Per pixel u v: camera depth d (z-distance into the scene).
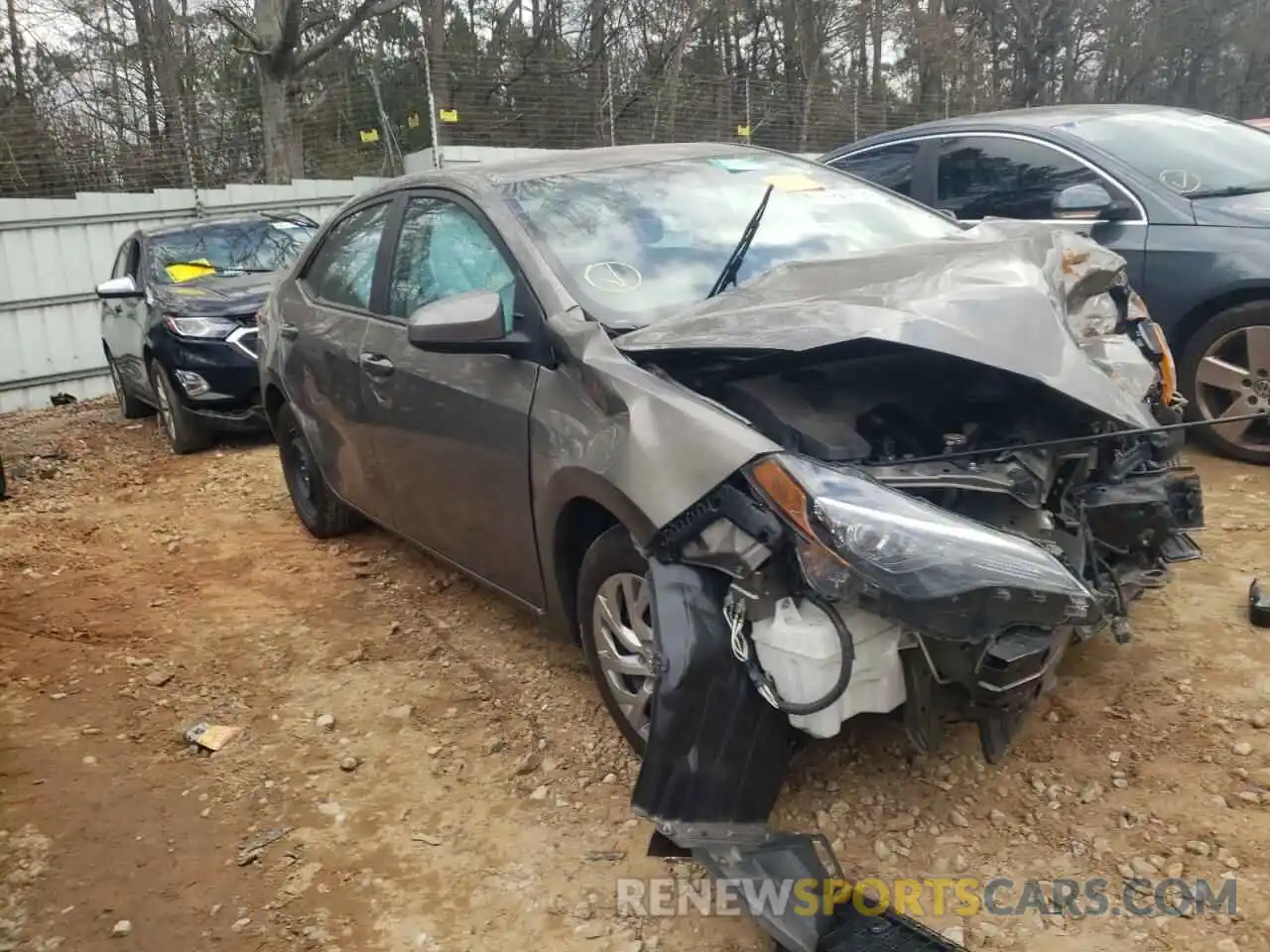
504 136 15.47
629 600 3.06
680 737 2.54
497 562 3.73
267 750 3.63
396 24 18.81
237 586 5.16
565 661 4.02
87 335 13.55
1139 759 3.09
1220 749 3.10
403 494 4.26
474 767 3.42
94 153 14.38
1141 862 2.70
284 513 6.32
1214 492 5.01
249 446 8.30
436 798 3.27
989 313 2.79
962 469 2.78
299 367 5.00
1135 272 5.49
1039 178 6.05
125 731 3.84
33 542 6.16
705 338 2.83
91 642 4.64
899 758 3.17
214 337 7.84
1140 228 5.50
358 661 4.21
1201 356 5.38
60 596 5.23
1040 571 2.49
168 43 17.33
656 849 2.55
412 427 3.96
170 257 8.83
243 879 2.98
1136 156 5.85
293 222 9.54
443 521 4.01
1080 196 5.48
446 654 4.19
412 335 3.29
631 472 2.76
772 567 2.54
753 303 3.03
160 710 3.97
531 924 2.72
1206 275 5.24
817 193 4.16
